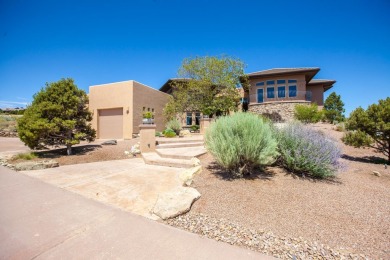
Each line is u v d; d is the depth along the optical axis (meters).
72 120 9.27
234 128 4.93
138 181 5.31
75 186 4.89
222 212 3.39
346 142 8.47
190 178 4.80
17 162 7.50
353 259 2.30
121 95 16.52
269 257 2.32
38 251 2.33
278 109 20.53
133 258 2.24
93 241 2.55
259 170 5.26
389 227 2.94
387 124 7.22
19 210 3.42
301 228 2.92
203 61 18.72
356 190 4.28
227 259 2.26
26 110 8.88
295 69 21.14
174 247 2.46
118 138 16.81
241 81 21.72
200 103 18.81
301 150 5.01
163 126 20.95
